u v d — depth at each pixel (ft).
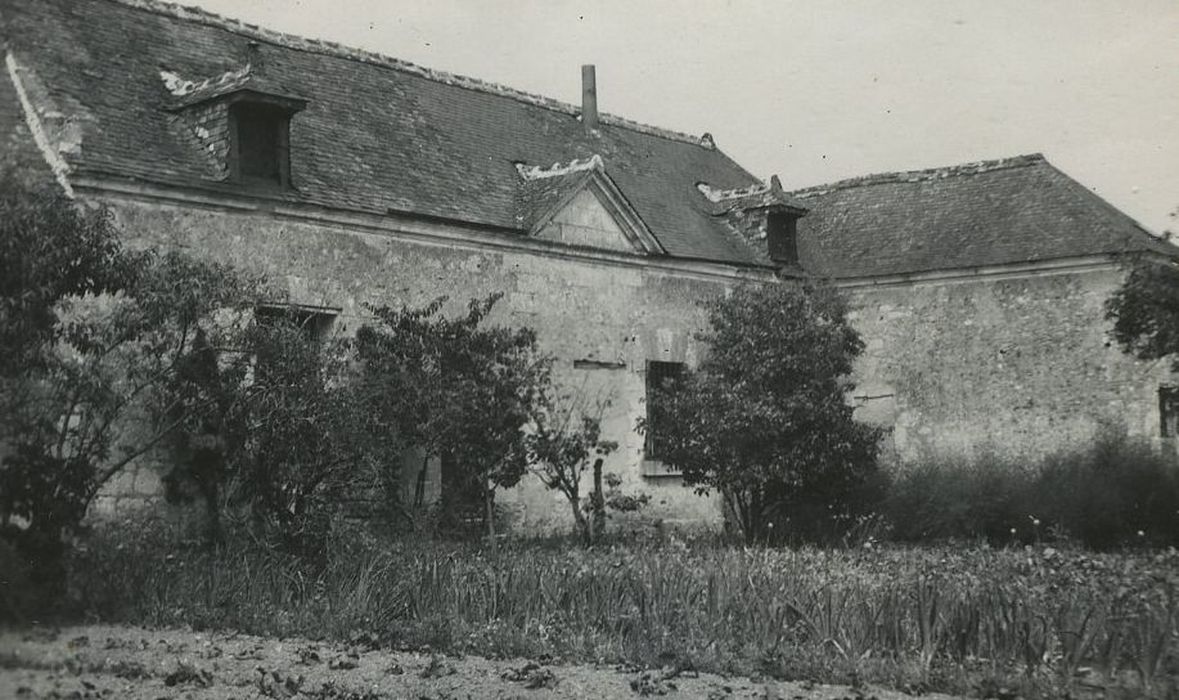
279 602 36.37
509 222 60.80
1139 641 26.35
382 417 45.85
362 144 58.90
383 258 55.16
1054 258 69.10
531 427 61.67
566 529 62.39
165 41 56.08
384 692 25.62
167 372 39.73
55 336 36.35
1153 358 47.21
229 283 40.60
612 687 26.21
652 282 69.26
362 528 41.75
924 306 74.23
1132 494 59.88
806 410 55.06
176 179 47.26
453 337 48.32
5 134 45.88
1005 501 61.31
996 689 25.61
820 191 86.74
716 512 72.49
